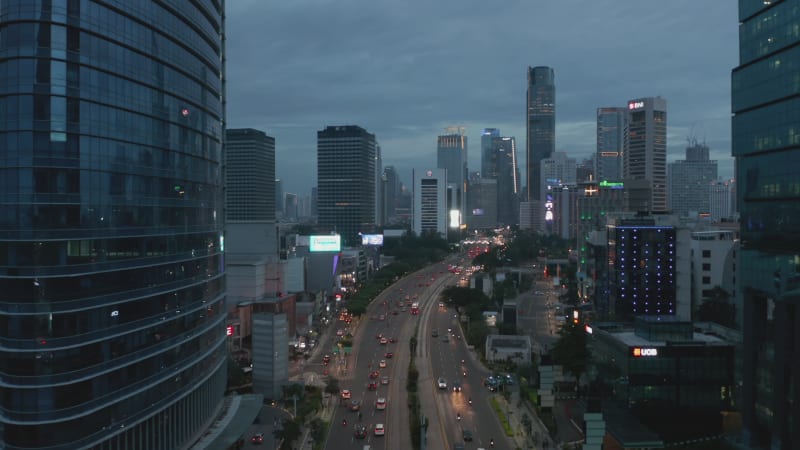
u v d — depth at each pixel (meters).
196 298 127.12
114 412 99.44
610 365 155.25
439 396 174.25
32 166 89.69
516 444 136.50
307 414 155.62
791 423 116.50
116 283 101.06
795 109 125.50
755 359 133.75
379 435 142.00
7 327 89.44
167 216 115.88
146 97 109.50
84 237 94.81
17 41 90.12
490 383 181.00
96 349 96.19
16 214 89.44
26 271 89.25
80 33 94.81
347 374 198.12
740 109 143.00
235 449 131.25
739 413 141.88
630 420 134.25
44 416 89.25
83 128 94.94
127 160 104.44
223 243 147.75
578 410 156.88
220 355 143.00
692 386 143.12
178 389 117.31
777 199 130.25
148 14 109.00
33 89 90.00
